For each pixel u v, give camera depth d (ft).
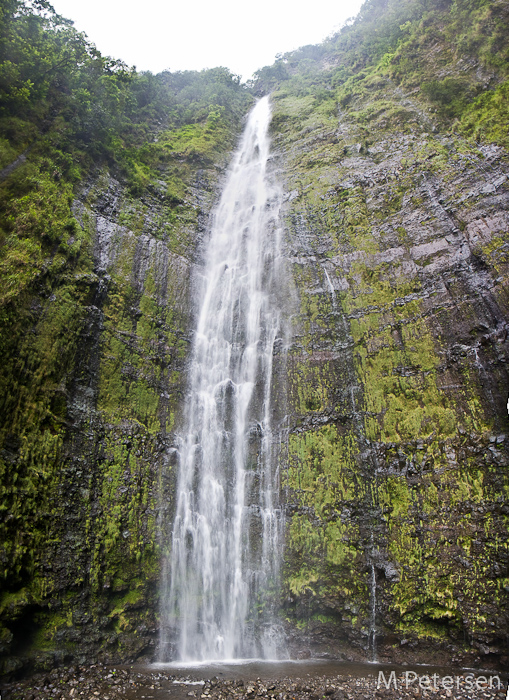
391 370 55.57
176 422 58.85
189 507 54.08
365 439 53.62
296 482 54.85
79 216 60.70
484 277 52.95
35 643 36.73
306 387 60.29
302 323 65.41
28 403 42.27
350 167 80.38
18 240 48.88
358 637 45.14
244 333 69.51
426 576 44.32
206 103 129.49
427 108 78.07
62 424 44.80
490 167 60.03
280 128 107.24
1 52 65.98
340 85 118.73
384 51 110.22
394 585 45.21
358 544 48.62
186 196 86.53
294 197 82.99
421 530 46.24
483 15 78.79
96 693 33.63
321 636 46.93
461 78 76.38
